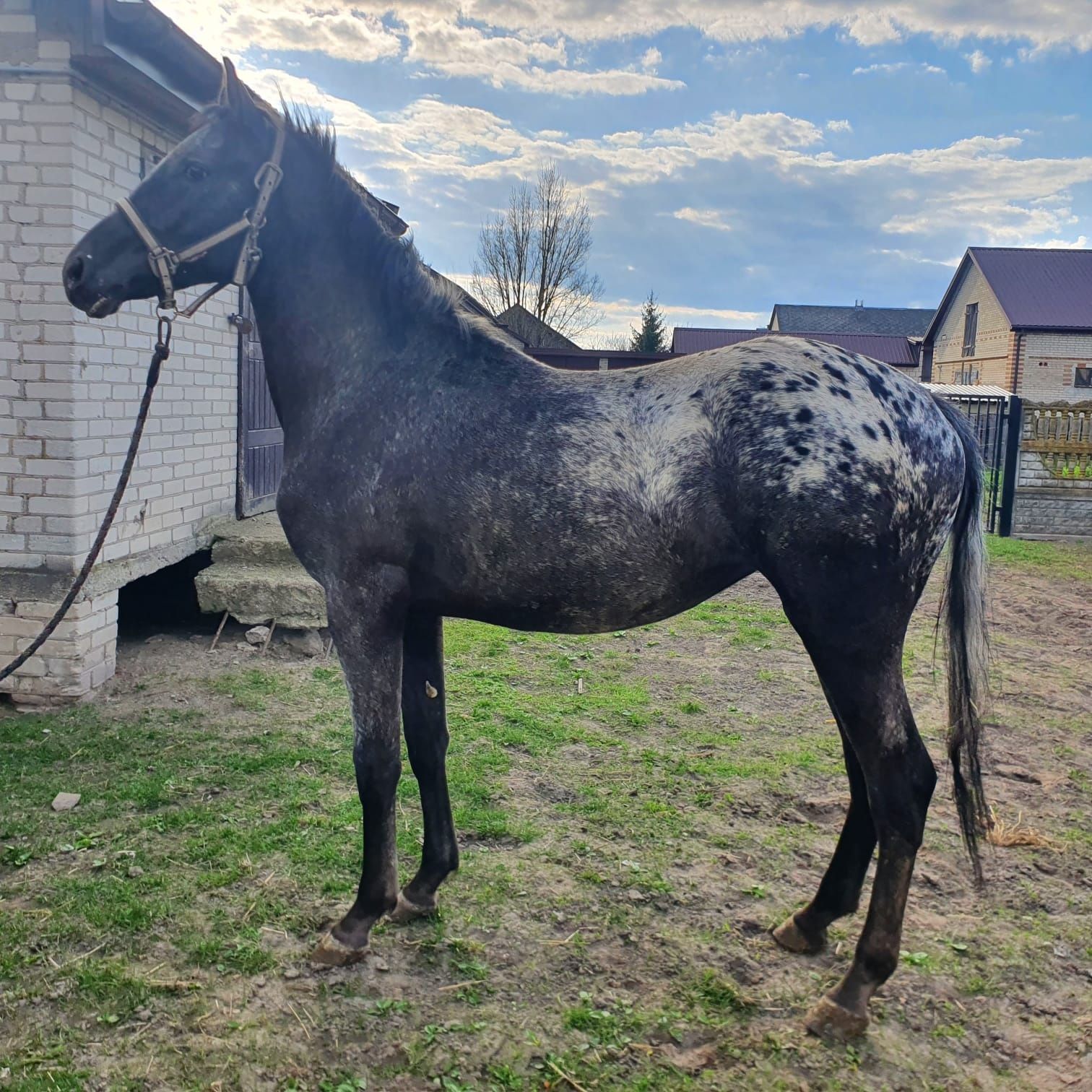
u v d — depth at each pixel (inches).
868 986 97.5
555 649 254.2
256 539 245.6
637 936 114.4
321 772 162.1
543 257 1493.6
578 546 97.4
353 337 109.2
